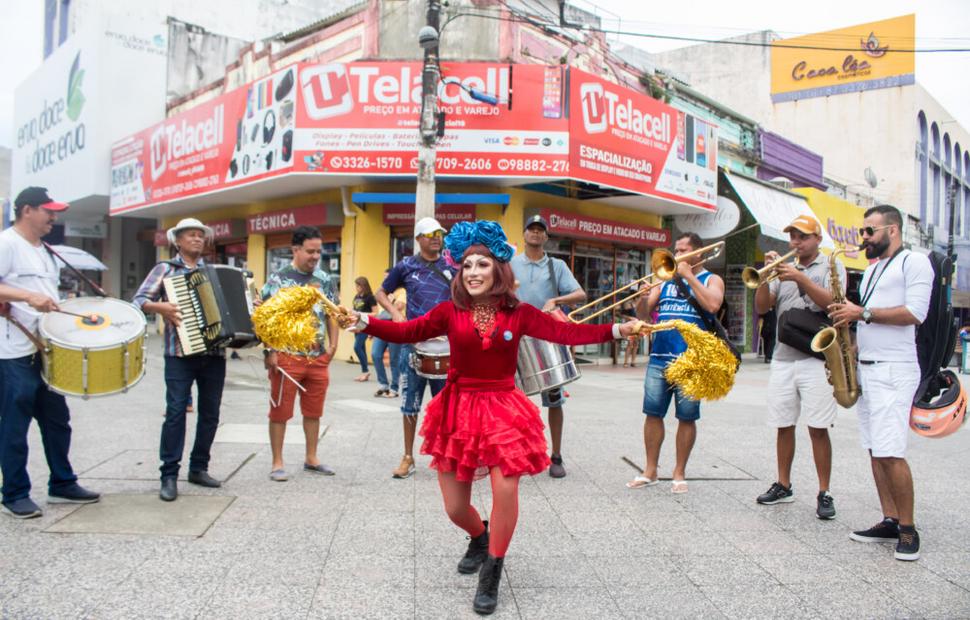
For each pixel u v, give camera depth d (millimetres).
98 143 18109
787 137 29875
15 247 3898
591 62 13562
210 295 4258
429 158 9375
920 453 6352
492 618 2887
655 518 4223
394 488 4695
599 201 14070
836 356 3967
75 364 3811
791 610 3018
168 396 4328
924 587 3277
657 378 4781
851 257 19344
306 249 4898
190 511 4078
